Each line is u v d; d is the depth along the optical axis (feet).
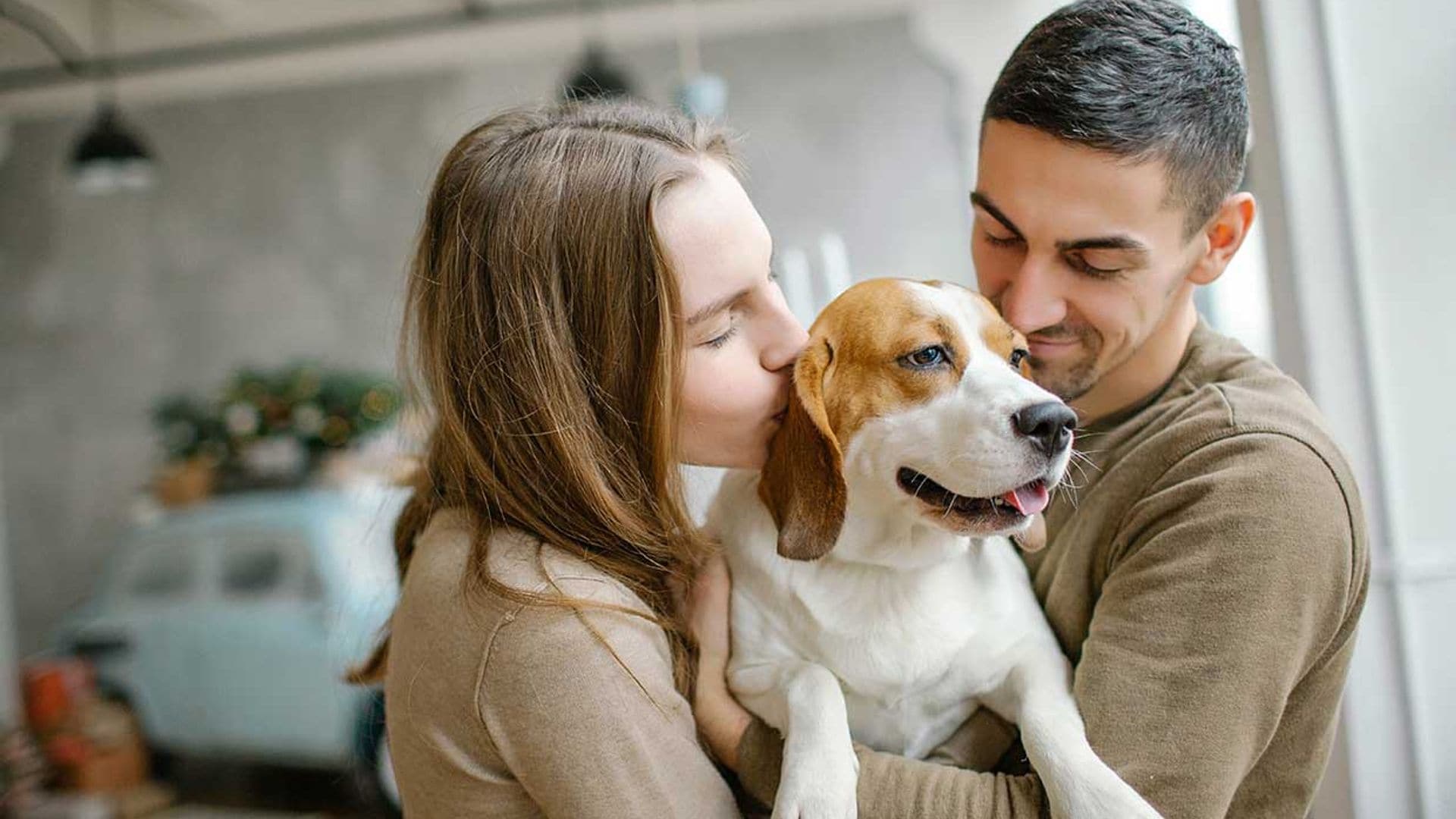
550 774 3.39
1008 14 17.76
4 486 22.16
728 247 3.76
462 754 3.55
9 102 21.26
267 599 14.11
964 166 18.45
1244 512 3.43
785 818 3.43
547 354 3.76
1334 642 3.72
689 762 3.59
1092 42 3.76
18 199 21.95
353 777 13.37
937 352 3.98
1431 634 6.26
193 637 14.29
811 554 3.81
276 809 14.21
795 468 3.86
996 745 4.09
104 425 21.98
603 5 18.37
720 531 4.42
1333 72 6.27
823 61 18.93
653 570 3.98
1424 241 6.26
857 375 4.04
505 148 4.02
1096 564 4.02
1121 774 3.33
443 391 4.00
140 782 14.69
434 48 19.72
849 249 18.95
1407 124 6.26
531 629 3.39
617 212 3.72
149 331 21.63
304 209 20.99
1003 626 4.05
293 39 19.20
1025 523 3.77
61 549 22.12
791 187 19.10
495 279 3.84
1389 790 6.33
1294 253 6.35
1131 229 3.78
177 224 21.42
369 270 20.86
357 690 13.26
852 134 18.90
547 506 3.78
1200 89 3.76
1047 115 3.71
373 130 20.65
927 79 18.69
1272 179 6.43
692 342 3.81
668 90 19.36
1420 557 6.26
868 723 4.10
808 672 3.88
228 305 21.42
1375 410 6.30
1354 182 6.29
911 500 3.92
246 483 17.69
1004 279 4.25
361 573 13.53
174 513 16.92
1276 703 3.35
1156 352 4.18
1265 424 3.61
